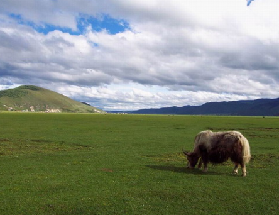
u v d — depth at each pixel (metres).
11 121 64.19
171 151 23.06
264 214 9.15
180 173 14.68
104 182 12.58
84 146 25.92
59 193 10.86
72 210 9.20
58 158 18.92
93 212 9.09
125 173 14.49
